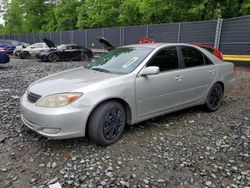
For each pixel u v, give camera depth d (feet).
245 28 39.27
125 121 13.12
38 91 11.92
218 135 13.87
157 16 72.13
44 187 9.38
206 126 15.08
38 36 110.11
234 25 40.88
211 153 11.91
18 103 19.21
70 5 115.85
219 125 15.29
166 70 14.33
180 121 15.78
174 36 51.11
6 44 78.84
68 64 51.16
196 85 15.96
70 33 88.22
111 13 94.07
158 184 9.64
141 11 73.82
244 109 18.56
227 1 57.00
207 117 16.65
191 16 62.54
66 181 9.70
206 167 10.77
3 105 18.62
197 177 10.09
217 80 17.38
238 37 40.52
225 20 42.22
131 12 84.79
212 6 58.80
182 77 14.93
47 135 11.12
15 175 10.11
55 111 10.90
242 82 28.94
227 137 13.61
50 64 50.80
